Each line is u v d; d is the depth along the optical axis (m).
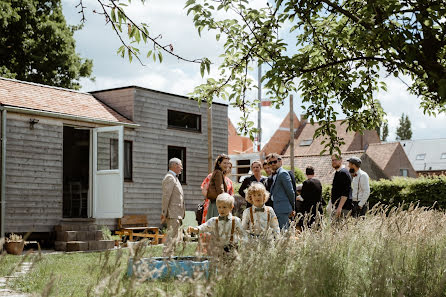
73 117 13.84
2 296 4.72
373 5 4.07
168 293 2.68
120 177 13.70
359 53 5.46
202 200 18.41
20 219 12.67
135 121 16.27
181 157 17.92
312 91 5.89
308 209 9.32
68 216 15.38
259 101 5.62
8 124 12.68
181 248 3.13
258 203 5.94
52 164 13.51
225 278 3.00
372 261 4.15
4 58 24.83
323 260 3.87
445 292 3.88
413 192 17.17
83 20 3.95
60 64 25.61
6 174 12.51
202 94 5.57
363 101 5.90
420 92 5.71
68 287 5.42
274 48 4.59
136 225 15.80
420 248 4.86
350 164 9.15
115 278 2.57
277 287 3.07
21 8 24.69
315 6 4.66
